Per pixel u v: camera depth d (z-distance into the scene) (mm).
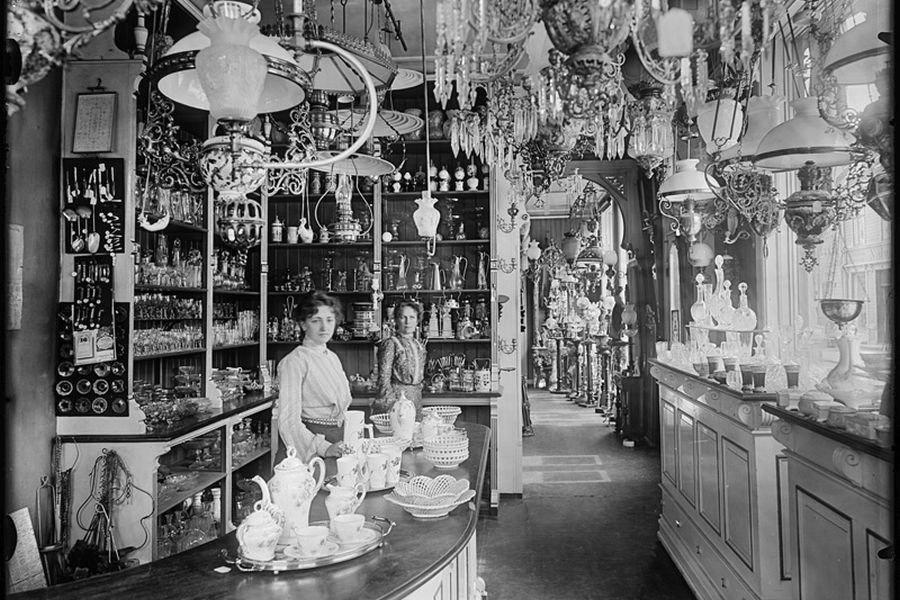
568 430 9828
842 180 3195
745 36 1512
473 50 1836
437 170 6289
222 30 1849
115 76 3514
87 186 3479
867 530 2156
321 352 3369
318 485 2143
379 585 1771
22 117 3209
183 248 4773
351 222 4805
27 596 1723
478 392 5855
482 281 6086
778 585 3166
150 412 3693
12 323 3057
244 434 5199
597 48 1677
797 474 2777
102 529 3328
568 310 14328
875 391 2459
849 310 2482
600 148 3469
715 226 4648
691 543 4305
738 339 4535
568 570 4500
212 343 4766
